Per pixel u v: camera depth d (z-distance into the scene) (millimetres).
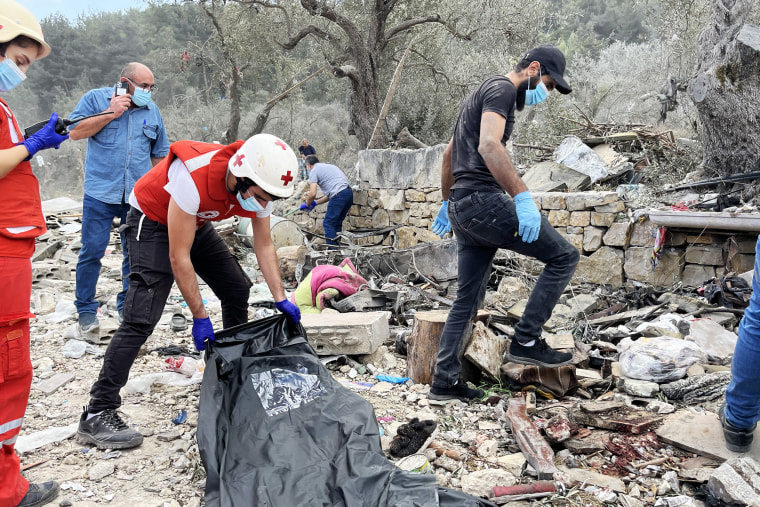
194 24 38000
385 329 4219
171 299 5859
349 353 3949
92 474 2604
